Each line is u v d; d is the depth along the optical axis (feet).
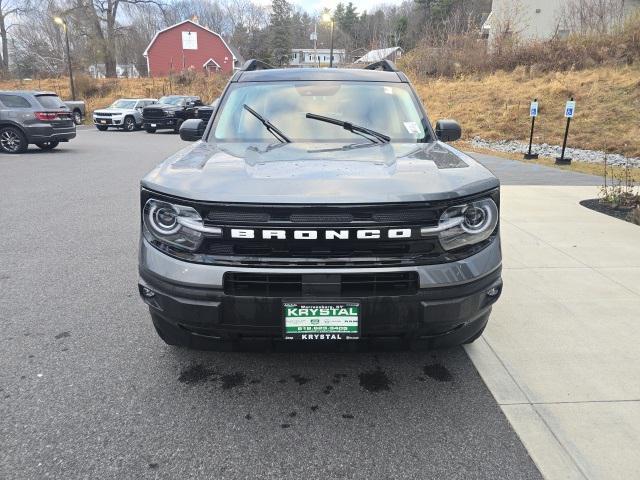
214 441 8.05
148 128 84.07
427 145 11.14
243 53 282.15
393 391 9.46
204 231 7.82
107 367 10.27
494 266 8.48
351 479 7.27
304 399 9.21
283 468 7.47
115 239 19.72
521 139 59.72
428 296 7.93
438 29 126.72
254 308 7.87
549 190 28.68
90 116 112.68
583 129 58.65
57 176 35.73
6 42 189.47
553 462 7.57
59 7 176.45
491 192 8.49
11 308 13.12
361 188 7.87
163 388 9.53
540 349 10.88
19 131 49.52
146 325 12.18
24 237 19.92
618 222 21.29
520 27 122.52
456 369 10.18
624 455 7.69
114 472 7.35
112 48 178.91
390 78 13.51
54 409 8.84
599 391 9.34
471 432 8.27
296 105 12.35
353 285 7.87
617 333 11.56
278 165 9.07
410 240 7.80
